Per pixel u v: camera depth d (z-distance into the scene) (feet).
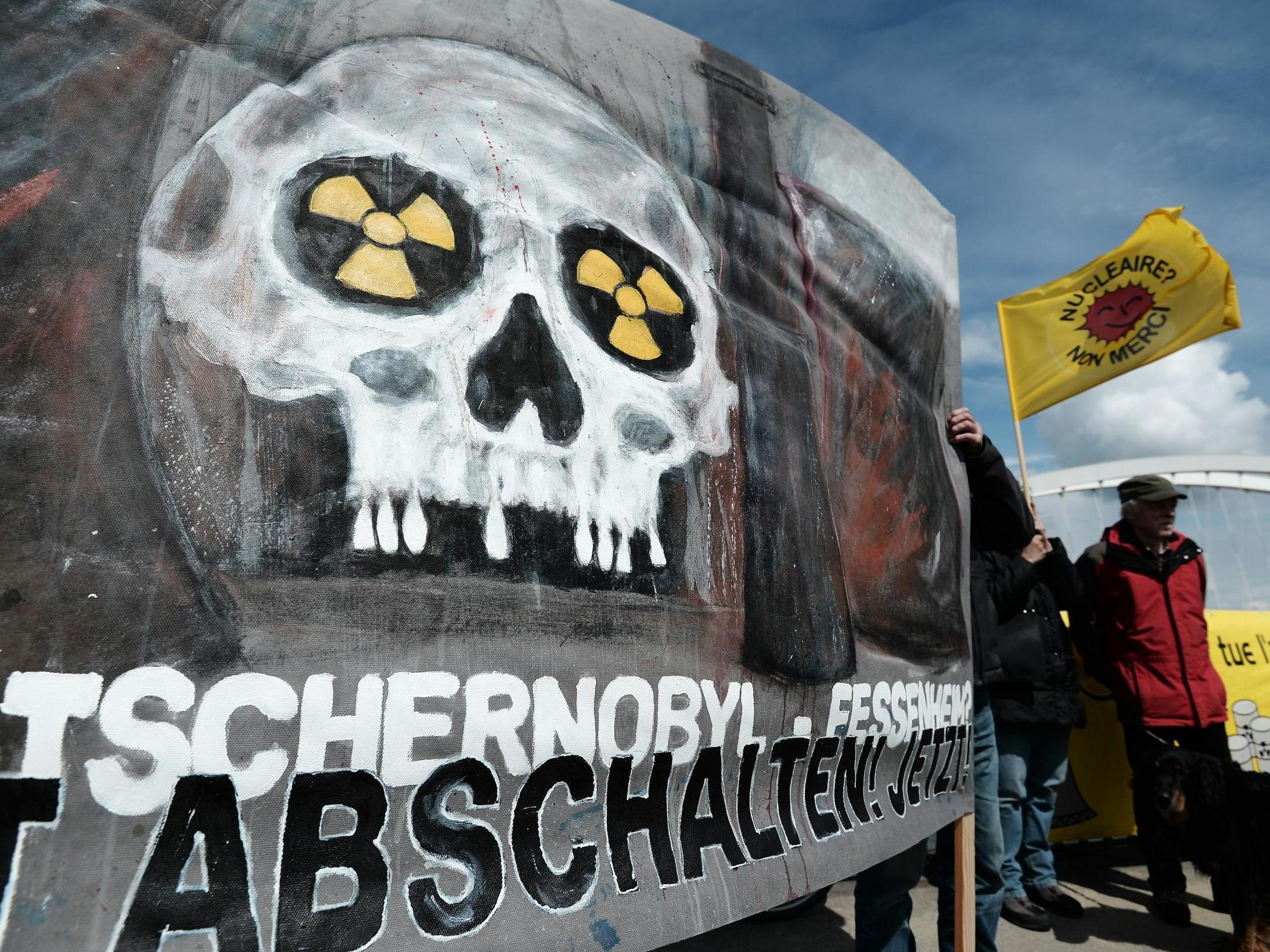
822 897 10.69
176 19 2.96
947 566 6.59
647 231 4.26
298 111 3.15
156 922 2.37
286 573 2.76
